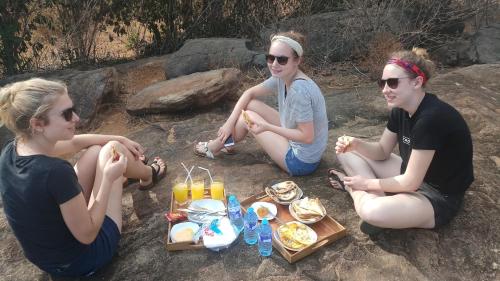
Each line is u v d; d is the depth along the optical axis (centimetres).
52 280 240
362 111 432
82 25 652
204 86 462
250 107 339
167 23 723
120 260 249
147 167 306
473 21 711
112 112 516
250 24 692
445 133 223
